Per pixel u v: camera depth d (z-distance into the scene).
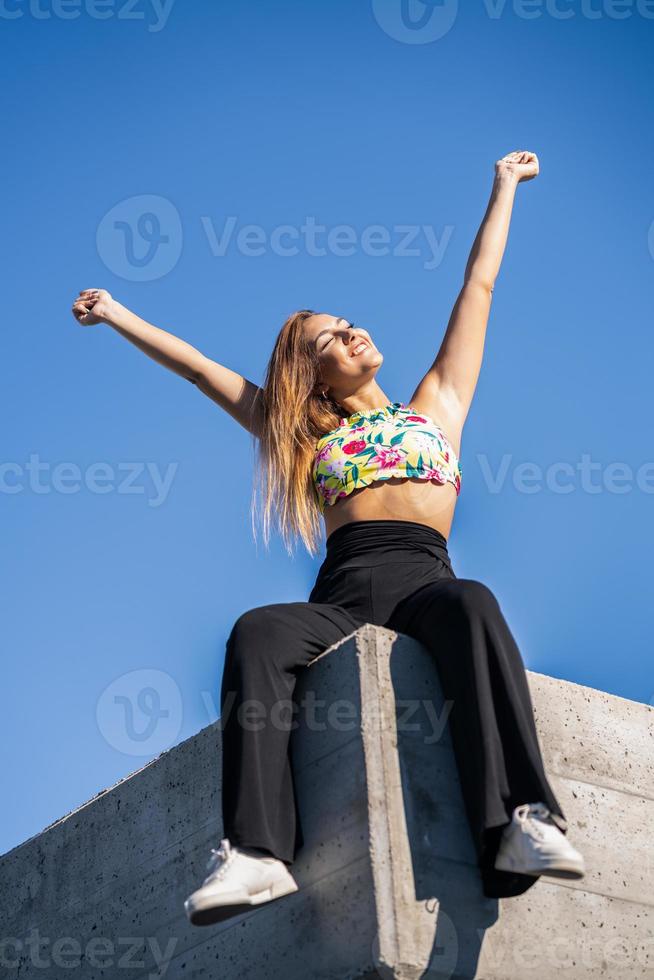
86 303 4.05
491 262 4.02
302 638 3.09
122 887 3.56
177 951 3.29
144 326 4.02
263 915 3.03
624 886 3.16
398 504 3.47
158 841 3.51
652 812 3.32
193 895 2.69
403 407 3.73
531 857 2.62
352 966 2.73
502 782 2.74
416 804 2.85
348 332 3.95
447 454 3.60
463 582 3.07
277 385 3.88
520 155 4.25
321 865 2.88
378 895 2.73
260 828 2.77
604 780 3.29
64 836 3.84
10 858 4.00
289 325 4.01
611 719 3.41
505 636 2.95
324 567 3.46
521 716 2.81
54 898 3.77
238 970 3.07
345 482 3.51
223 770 2.89
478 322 3.93
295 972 2.88
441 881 2.80
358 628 3.18
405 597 3.24
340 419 3.86
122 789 3.71
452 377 3.84
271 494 3.81
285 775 2.93
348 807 2.87
